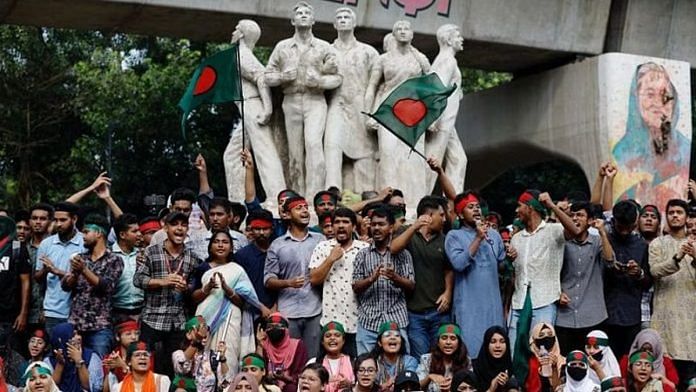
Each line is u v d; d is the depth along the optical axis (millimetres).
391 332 14078
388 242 14695
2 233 15219
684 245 14789
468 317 14648
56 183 32312
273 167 19891
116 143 31703
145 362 13719
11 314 15570
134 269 15367
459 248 14648
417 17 23266
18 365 15117
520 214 15336
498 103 26859
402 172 19922
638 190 24297
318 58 19828
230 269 14695
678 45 25219
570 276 15141
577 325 15055
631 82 24344
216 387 14062
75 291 14859
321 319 14812
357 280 14578
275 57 19859
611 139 24203
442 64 20562
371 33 23250
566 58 25219
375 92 20219
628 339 15305
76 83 31672
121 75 30453
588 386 13594
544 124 25688
